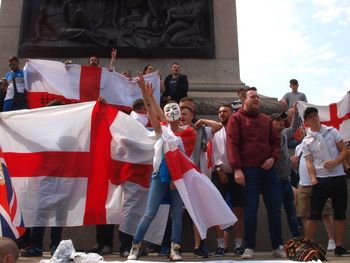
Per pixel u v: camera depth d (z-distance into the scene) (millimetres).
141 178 8438
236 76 14016
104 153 8656
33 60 11227
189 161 7320
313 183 8172
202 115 12945
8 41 13852
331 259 7359
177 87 11938
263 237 9812
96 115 8805
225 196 8711
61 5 13898
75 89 11312
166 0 14195
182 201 7242
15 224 7223
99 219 8336
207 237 9312
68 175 8508
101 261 5770
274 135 7953
